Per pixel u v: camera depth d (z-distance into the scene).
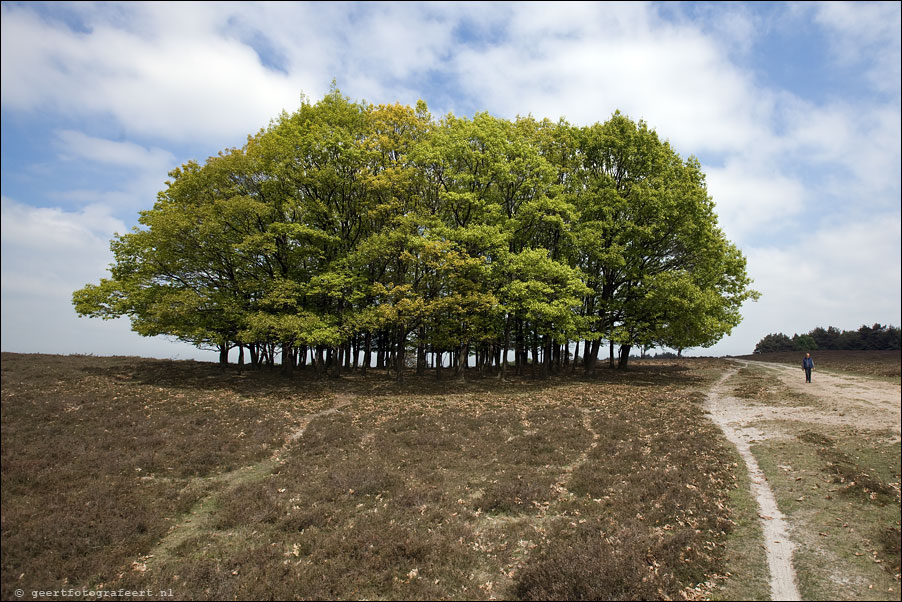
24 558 8.63
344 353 44.69
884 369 35.34
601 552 8.52
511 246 32.03
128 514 10.71
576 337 29.97
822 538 9.19
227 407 22.16
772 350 89.19
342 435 17.98
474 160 29.42
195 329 26.27
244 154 29.25
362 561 8.79
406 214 28.06
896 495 10.73
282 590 7.87
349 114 31.03
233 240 28.11
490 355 41.47
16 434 15.93
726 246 34.66
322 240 29.75
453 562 8.78
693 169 36.00
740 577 8.04
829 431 16.73
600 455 15.14
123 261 29.67
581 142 34.78
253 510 11.18
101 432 16.84
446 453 15.86
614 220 32.72
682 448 15.52
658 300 30.33
